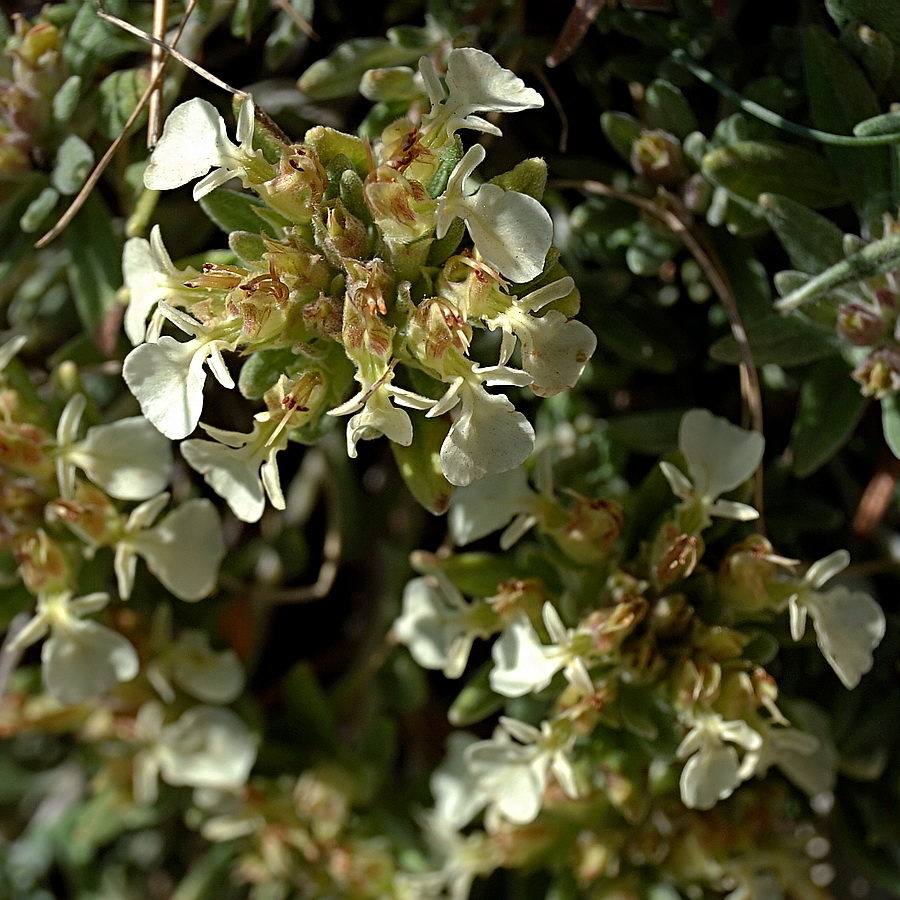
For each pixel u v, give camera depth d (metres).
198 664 0.31
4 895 0.35
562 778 0.28
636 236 0.29
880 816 0.30
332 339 0.26
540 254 0.25
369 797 0.31
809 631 0.28
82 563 0.29
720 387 0.30
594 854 0.30
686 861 0.30
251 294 0.25
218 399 0.31
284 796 0.31
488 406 0.25
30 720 0.32
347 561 0.33
